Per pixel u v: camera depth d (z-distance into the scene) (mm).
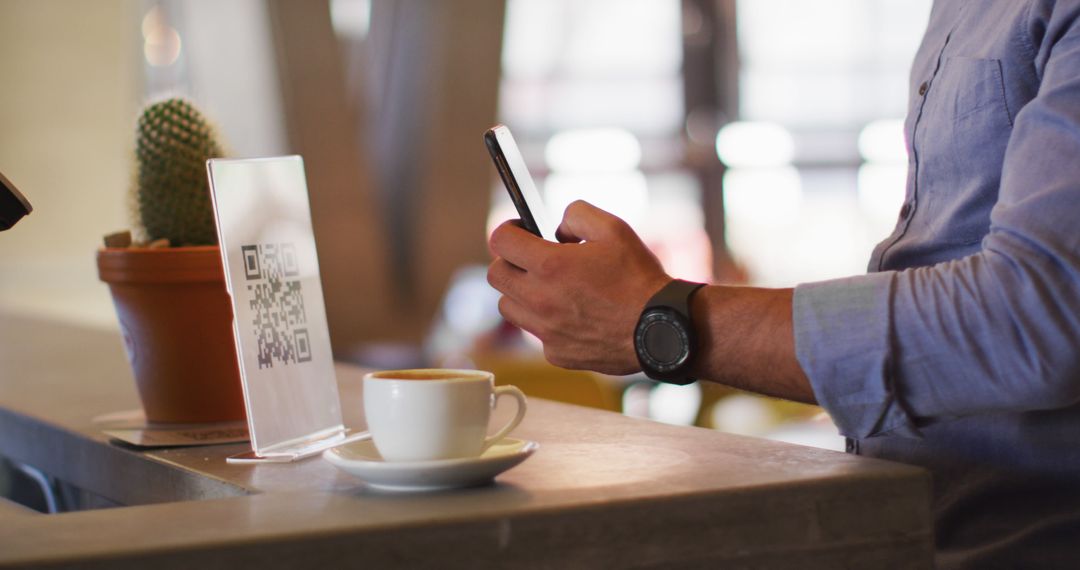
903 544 827
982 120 1023
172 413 1199
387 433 840
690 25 7531
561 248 980
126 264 1151
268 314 1037
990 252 872
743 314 922
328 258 6242
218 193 1001
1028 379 837
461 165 6328
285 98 6105
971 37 1076
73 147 6078
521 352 5012
